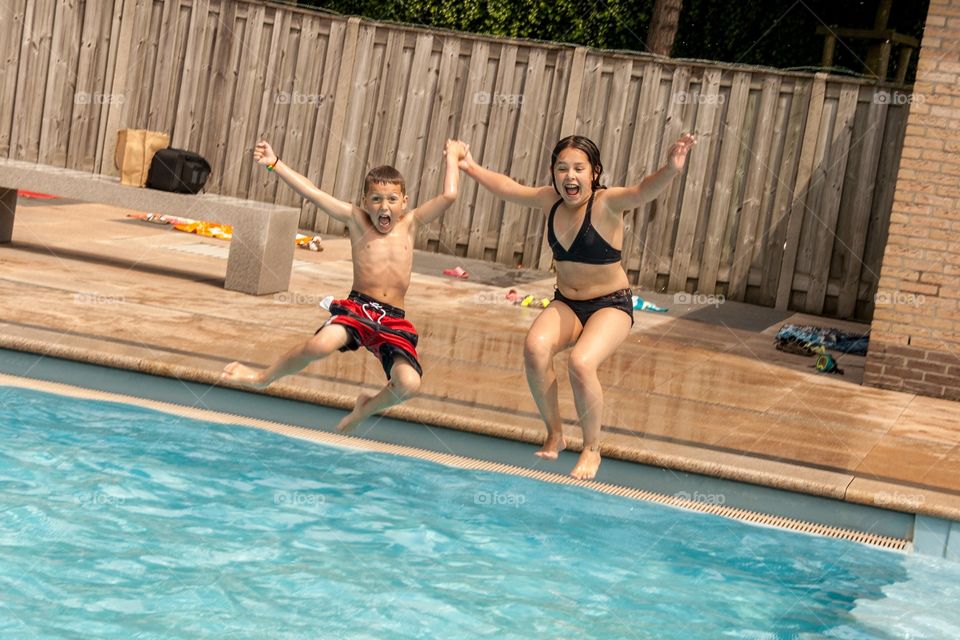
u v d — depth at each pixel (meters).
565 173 5.29
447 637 4.30
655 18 16.06
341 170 14.44
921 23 17.53
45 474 5.54
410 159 14.20
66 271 9.80
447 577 4.89
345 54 14.20
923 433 7.62
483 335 9.33
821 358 9.66
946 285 9.03
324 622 4.31
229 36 14.54
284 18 14.36
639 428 6.82
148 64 14.70
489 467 6.44
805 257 12.88
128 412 6.65
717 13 17.72
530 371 5.37
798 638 4.59
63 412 6.51
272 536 5.14
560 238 5.44
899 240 9.12
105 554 4.73
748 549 5.64
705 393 8.11
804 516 6.12
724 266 13.24
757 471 6.16
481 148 13.98
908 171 9.05
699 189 13.20
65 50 14.67
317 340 5.43
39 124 14.81
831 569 5.48
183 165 10.25
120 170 10.37
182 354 7.17
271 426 6.73
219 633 4.12
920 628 4.82
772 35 17.72
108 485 5.50
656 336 10.35
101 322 7.83
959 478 6.48
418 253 13.99
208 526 5.16
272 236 10.02
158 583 4.51
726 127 13.06
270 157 5.54
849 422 7.69
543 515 5.81
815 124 12.66
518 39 13.65
